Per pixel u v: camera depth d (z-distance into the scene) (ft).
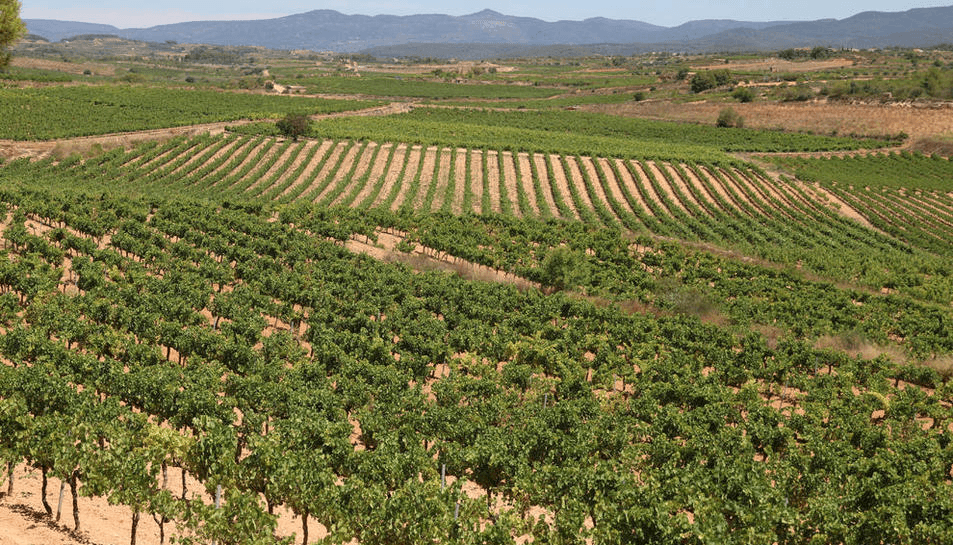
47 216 209.46
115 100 495.82
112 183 294.87
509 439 91.04
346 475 82.12
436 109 587.68
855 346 167.53
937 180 398.42
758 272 231.91
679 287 208.64
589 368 140.15
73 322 121.70
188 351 122.21
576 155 387.75
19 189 238.07
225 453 71.97
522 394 121.60
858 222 320.29
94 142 353.72
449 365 133.49
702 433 97.50
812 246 286.66
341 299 169.89
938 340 171.83
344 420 96.68
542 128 534.78
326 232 234.99
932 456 100.22
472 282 193.47
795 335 176.04
